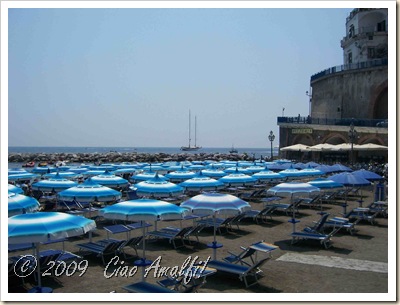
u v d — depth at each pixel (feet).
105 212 29.86
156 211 29.07
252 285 28.37
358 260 35.04
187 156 273.75
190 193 78.79
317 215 58.54
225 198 33.22
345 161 151.53
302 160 165.37
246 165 107.14
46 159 255.91
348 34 188.55
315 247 39.83
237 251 38.40
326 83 181.47
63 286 28.53
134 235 45.52
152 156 273.13
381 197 60.29
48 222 23.66
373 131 137.18
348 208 64.34
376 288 27.94
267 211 53.88
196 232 41.09
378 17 173.68
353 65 163.84
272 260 35.06
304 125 168.35
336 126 153.28
